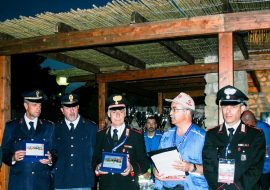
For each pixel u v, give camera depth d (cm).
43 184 420
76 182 427
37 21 495
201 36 468
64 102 430
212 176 319
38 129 432
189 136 351
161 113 1119
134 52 714
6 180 520
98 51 648
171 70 790
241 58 739
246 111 504
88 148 439
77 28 523
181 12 470
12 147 424
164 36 442
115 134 391
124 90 1018
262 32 545
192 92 1184
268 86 862
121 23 502
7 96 542
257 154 312
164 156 337
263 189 506
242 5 460
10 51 529
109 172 369
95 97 1417
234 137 324
